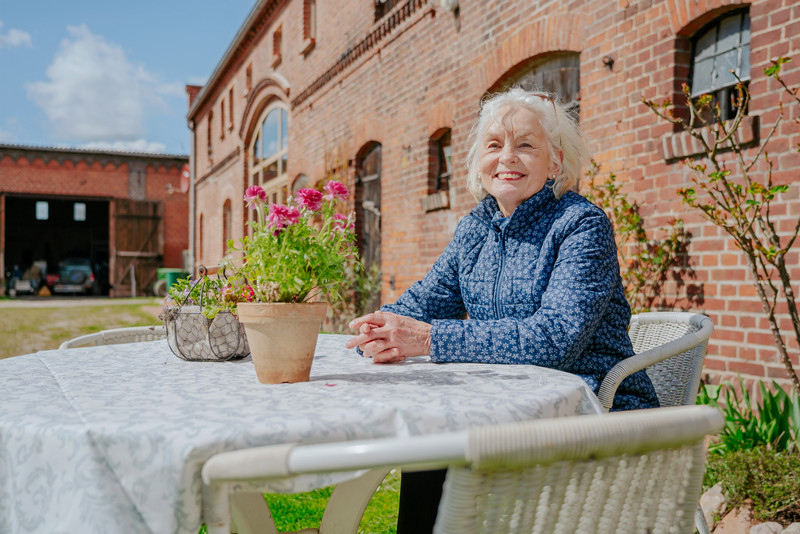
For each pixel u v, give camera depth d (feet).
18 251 115.85
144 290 94.73
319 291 5.02
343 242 5.11
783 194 11.64
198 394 4.45
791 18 11.57
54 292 93.50
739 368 12.44
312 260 4.87
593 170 15.80
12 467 3.56
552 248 6.32
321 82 34.27
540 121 6.77
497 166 6.84
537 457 2.74
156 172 95.55
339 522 6.41
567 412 4.50
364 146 29.30
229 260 5.97
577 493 3.15
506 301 6.52
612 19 15.44
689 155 13.37
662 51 14.14
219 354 6.07
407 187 25.03
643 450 3.06
